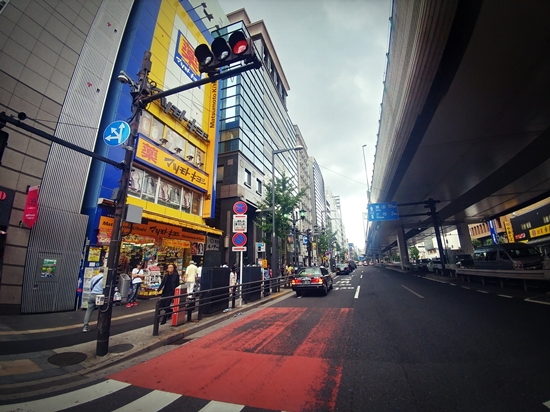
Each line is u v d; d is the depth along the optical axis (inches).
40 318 318.7
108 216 442.3
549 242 1043.3
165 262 553.3
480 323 243.9
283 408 122.0
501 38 272.5
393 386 137.4
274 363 179.5
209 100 789.2
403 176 683.4
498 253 557.0
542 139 486.6
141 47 547.2
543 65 309.1
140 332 271.1
